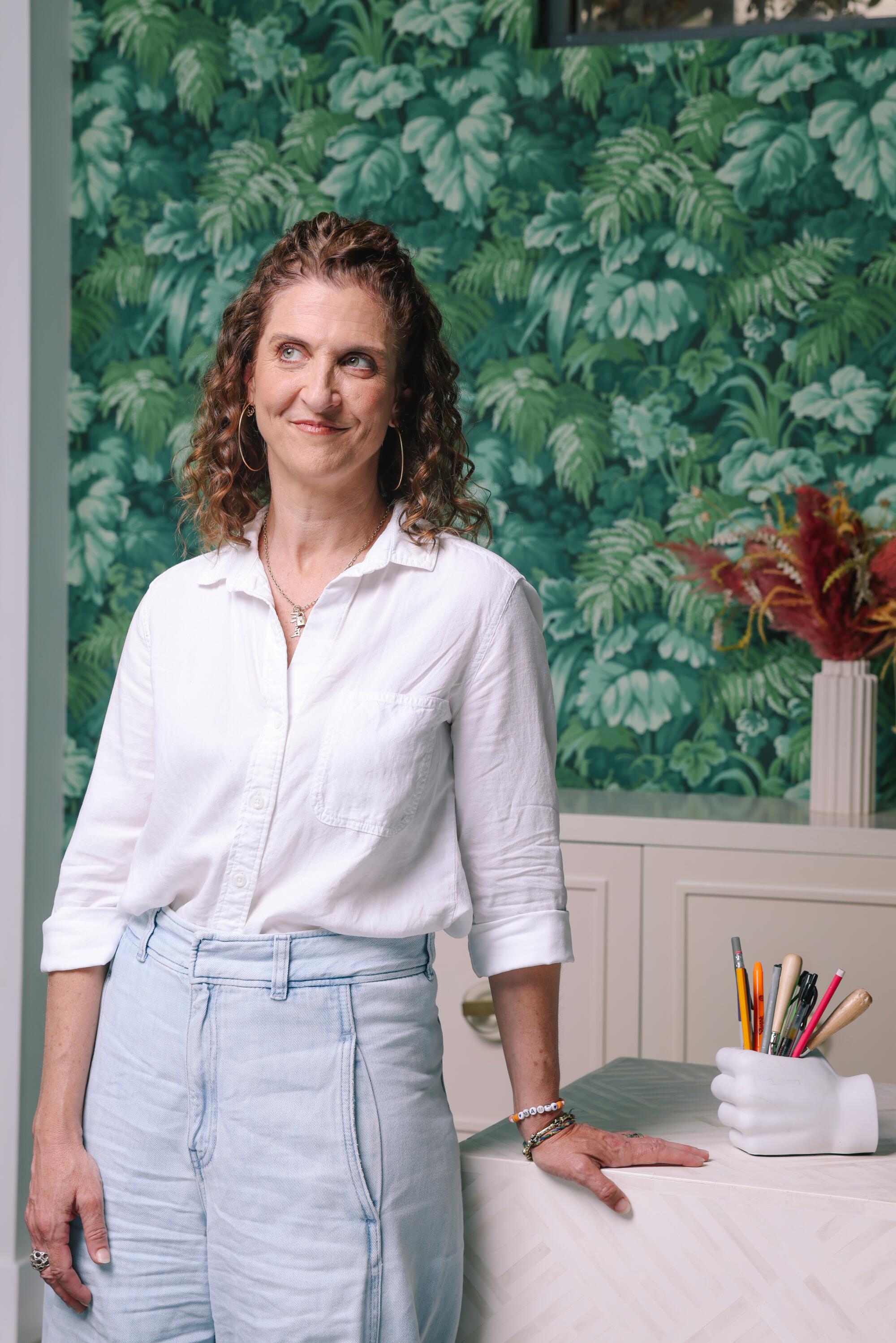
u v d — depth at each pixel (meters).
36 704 2.67
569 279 2.70
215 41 2.86
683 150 2.64
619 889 2.24
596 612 2.71
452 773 1.18
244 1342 1.08
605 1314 1.16
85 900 1.23
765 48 2.60
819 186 2.58
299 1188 1.06
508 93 2.72
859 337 2.57
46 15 2.77
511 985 1.20
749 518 2.63
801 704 2.61
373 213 2.79
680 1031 2.20
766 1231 1.11
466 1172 1.21
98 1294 1.13
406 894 1.13
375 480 1.22
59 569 2.81
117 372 2.92
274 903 1.09
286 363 1.15
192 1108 1.08
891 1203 1.07
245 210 2.86
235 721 1.12
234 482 1.24
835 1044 2.13
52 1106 1.17
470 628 1.14
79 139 2.92
